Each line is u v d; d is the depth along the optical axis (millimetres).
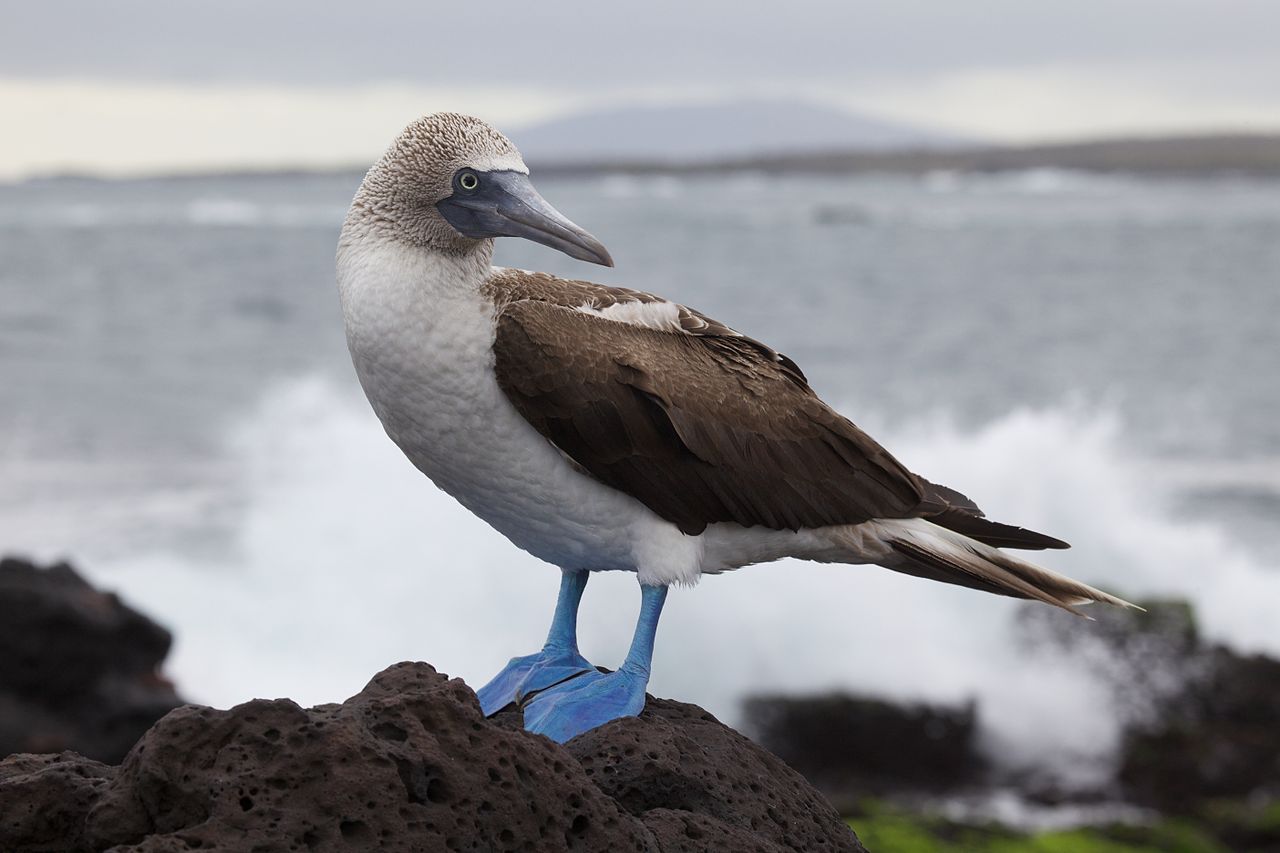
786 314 57469
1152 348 49281
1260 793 16500
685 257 81875
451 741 4746
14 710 14984
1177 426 35875
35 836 4828
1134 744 17109
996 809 16609
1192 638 17891
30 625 15031
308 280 67375
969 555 7152
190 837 4328
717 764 5793
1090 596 7059
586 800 4930
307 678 19734
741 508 6840
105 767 5113
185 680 19156
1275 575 22234
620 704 6457
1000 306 60906
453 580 21547
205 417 33844
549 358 6375
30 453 30469
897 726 17312
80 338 46875
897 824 15250
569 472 6602
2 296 58094
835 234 104625
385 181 6430
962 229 114188
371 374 6453
